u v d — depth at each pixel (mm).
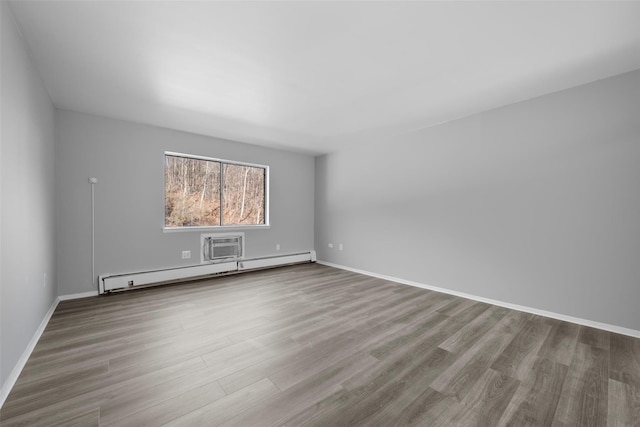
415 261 4328
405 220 4480
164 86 2854
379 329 2652
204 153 4621
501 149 3393
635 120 2549
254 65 2457
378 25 1931
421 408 1579
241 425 1435
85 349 2211
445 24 1924
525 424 1467
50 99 3104
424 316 3010
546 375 1919
